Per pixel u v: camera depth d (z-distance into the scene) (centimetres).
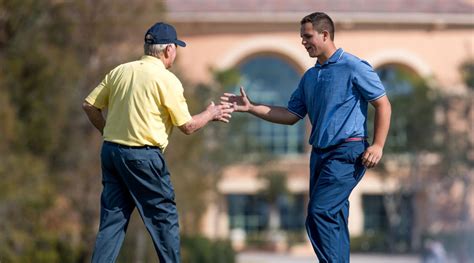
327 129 3036
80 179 10794
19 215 9856
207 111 3084
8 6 10062
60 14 10600
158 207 3003
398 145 19050
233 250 14862
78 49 10806
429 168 19612
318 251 3022
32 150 10525
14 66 10244
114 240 3025
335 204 3028
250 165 19962
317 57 3088
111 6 10669
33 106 10406
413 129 18875
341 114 3028
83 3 10575
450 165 19025
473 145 19100
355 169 3045
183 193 10919
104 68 10688
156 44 3003
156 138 2966
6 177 9281
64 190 10756
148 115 2955
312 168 3102
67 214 10831
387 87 19462
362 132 3053
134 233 10669
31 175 9625
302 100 3222
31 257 10350
